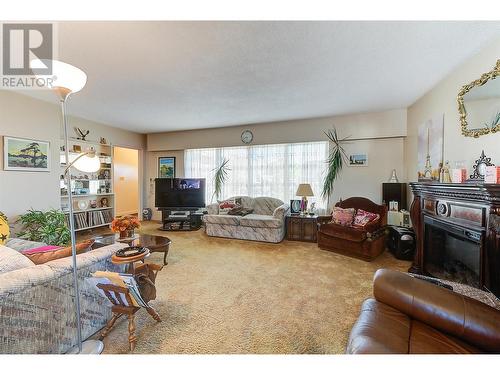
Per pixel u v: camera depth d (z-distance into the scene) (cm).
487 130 203
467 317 106
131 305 158
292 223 444
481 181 199
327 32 190
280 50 217
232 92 324
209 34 191
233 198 524
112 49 213
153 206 656
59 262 155
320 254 359
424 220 271
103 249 187
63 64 137
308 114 441
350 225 369
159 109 404
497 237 161
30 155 351
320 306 209
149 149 636
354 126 444
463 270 206
